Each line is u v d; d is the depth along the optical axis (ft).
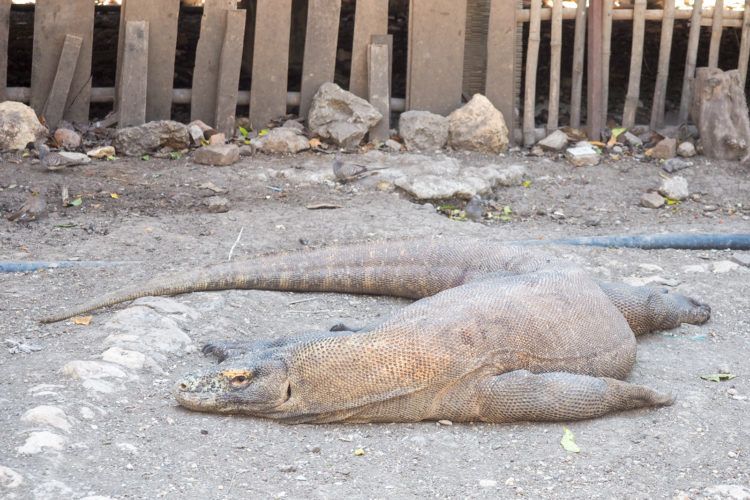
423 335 14.28
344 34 42.16
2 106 29.30
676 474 13.11
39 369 15.20
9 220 24.35
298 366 14.25
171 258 21.90
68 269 20.86
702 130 33.17
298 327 18.16
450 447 13.74
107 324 17.30
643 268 22.75
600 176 31.30
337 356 14.15
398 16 42.93
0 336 16.93
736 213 28.91
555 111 34.42
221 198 26.43
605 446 13.83
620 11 34.60
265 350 14.96
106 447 12.89
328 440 13.83
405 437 13.96
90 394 14.28
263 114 33.01
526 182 30.37
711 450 13.80
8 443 12.42
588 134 34.71
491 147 32.81
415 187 27.91
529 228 26.63
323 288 20.08
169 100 32.19
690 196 30.01
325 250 20.20
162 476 12.34
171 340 16.74
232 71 32.09
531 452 13.62
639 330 18.16
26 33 38.86
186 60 38.88
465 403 14.34
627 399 14.82
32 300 18.97
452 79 33.99
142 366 15.60
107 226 24.12
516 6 33.88
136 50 31.22
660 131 34.81
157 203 26.40
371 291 20.10
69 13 30.99
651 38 42.65
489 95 34.24
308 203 26.99
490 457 13.47
